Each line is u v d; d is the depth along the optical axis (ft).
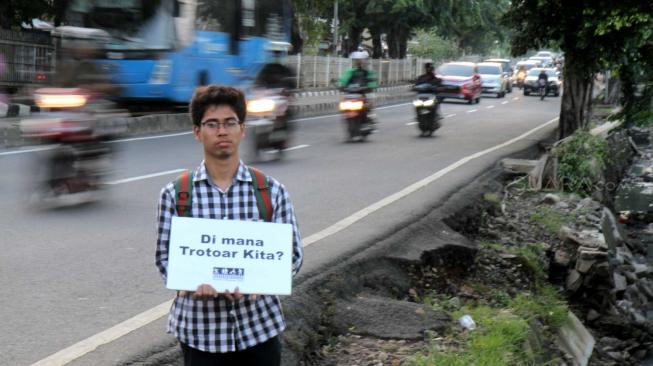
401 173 43.27
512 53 58.18
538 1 53.26
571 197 44.60
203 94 10.48
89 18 51.26
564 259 36.78
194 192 10.48
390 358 19.19
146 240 26.11
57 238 25.94
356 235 27.63
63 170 31.09
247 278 10.28
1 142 47.62
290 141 48.91
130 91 52.39
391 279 25.23
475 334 20.80
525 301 28.02
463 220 34.53
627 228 57.47
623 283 40.34
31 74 75.51
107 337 16.92
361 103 59.36
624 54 52.65
